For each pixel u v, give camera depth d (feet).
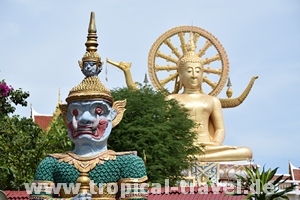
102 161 63.72
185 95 176.14
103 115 65.51
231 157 165.89
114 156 64.23
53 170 64.34
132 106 135.95
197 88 177.68
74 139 65.00
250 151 168.25
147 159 129.18
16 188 104.99
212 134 177.17
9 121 109.29
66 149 116.57
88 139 64.34
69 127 65.57
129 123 132.46
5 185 105.81
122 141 131.23
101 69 67.36
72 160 63.82
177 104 149.38
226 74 181.78
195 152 148.15
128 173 63.31
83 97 64.69
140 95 140.56
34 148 111.14
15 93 113.60
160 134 133.49
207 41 182.29
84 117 64.18
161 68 179.32
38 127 117.70
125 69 168.45
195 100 174.60
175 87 180.34
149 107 137.59
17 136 108.37
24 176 104.99
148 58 179.32
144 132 131.34
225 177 162.30
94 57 66.74
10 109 114.21
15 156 104.73
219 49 181.78
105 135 65.26
